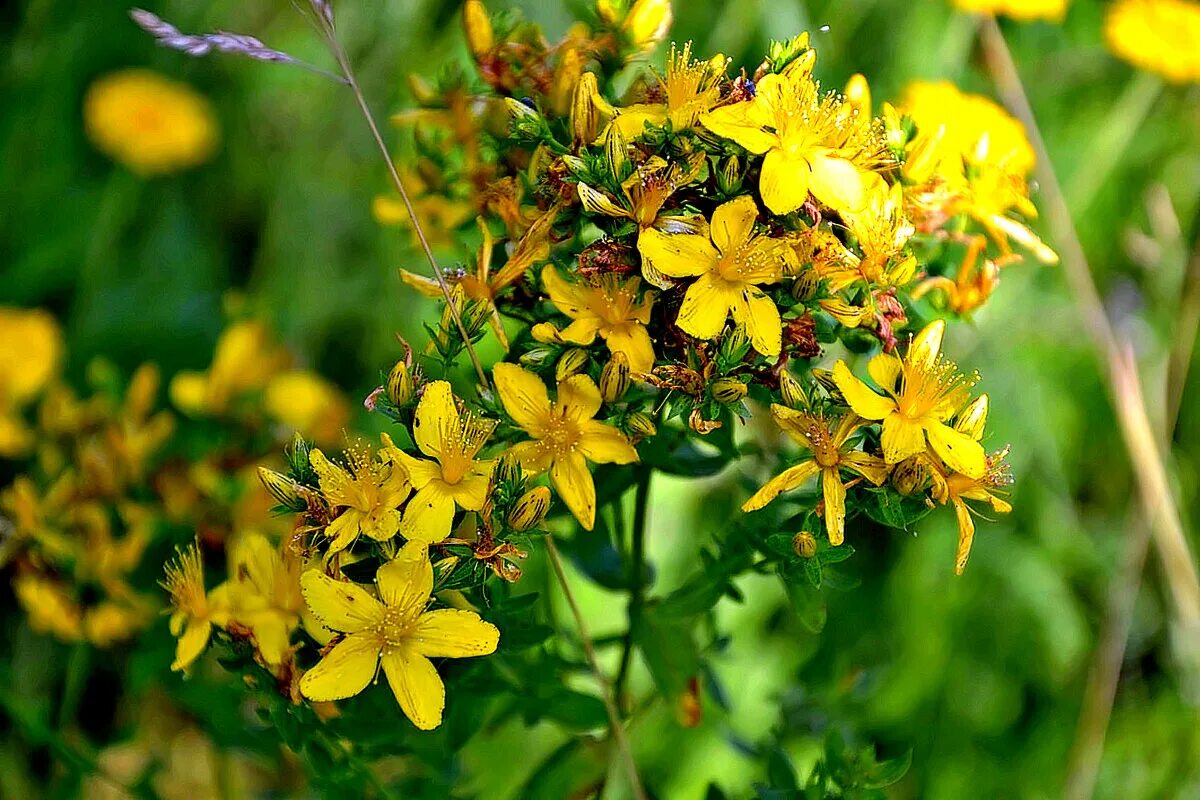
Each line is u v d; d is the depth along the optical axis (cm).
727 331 32
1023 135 44
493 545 32
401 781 36
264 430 41
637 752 47
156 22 33
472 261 34
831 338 33
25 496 38
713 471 35
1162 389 50
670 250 31
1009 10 49
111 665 46
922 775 50
